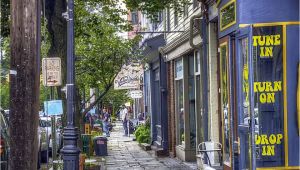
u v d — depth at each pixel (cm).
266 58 974
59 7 1354
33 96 813
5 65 1631
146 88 3203
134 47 2016
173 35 2139
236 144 1105
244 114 1023
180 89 2012
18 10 812
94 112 4550
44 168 1758
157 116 2578
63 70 1360
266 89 975
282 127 977
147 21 2858
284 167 977
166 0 1555
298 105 977
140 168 1770
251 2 982
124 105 5362
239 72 1026
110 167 1828
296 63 975
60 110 1247
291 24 976
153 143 2584
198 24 1479
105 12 1756
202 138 1641
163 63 2280
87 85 2114
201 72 1557
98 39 1856
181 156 1947
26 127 806
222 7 1145
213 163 1291
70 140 1009
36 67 818
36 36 819
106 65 1883
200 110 1738
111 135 4009
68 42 1020
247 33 973
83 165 1473
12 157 806
